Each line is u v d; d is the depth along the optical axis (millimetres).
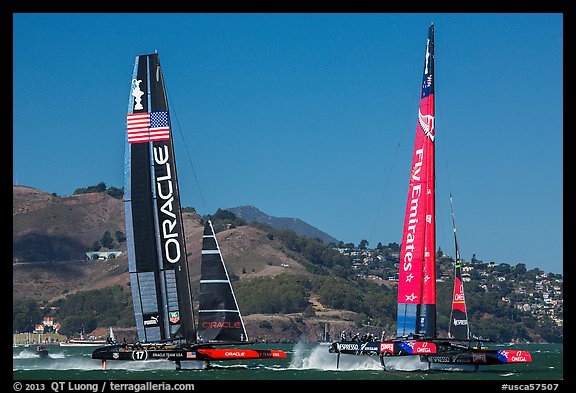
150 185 137375
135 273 137625
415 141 139875
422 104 139500
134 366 143875
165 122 137250
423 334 137125
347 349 139125
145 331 137375
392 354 134000
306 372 141875
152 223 137250
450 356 137000
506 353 134125
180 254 136750
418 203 138625
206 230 136875
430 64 139625
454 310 168125
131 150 137750
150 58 137750
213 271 136375
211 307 136000
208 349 135375
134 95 138000
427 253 137750
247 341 135750
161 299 137000
